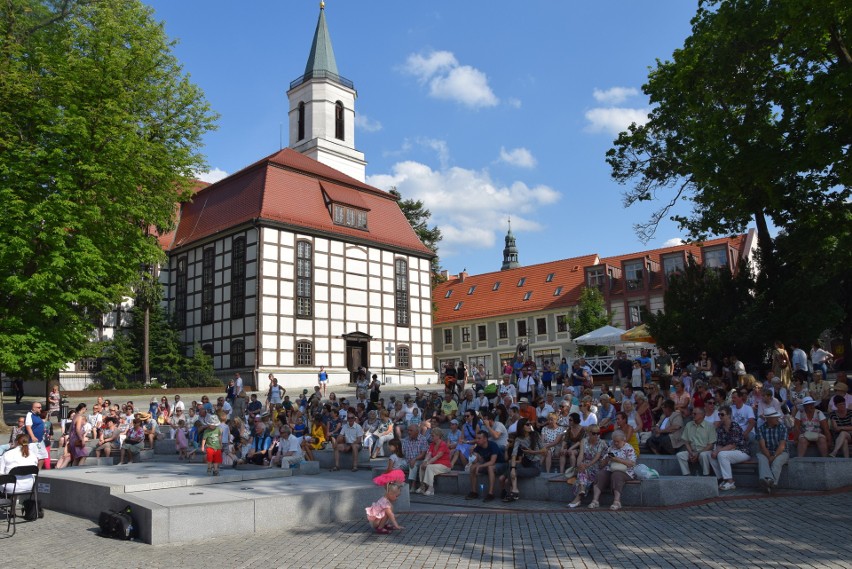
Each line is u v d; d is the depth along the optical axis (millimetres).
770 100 19531
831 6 14930
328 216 40812
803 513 8992
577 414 12445
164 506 8906
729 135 19844
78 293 22078
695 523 8914
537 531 8977
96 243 23047
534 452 12141
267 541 8711
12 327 21609
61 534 9516
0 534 9625
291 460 16328
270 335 36219
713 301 25906
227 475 12125
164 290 42594
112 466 15617
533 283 62406
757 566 6719
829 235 21438
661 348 26266
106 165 22594
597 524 9305
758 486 11234
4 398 34688
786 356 19453
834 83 15523
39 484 12391
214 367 38469
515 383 27062
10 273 21250
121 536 9000
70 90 21812
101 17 23859
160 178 26672
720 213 23500
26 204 20656
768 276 25734
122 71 24578
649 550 7594
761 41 18344
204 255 40375
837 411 11930
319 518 10047
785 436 10828
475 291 66312
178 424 18953
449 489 13109
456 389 29391
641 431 14875
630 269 54719
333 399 24031
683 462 11977
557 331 58000
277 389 27297
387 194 46188
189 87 28969
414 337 44094
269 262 36844
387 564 7355
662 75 25234
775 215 21750
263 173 39344
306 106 52750
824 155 16797
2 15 21781
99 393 31469
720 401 14359
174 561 7742
